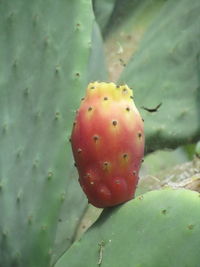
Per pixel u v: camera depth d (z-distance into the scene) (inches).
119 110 15.6
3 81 22.2
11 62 22.2
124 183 16.0
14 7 22.4
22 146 21.7
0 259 21.5
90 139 15.6
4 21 22.4
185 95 25.0
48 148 21.3
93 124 15.6
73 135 15.9
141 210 15.8
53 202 21.1
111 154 15.7
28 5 22.3
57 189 21.2
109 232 16.2
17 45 22.3
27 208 21.2
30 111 21.8
